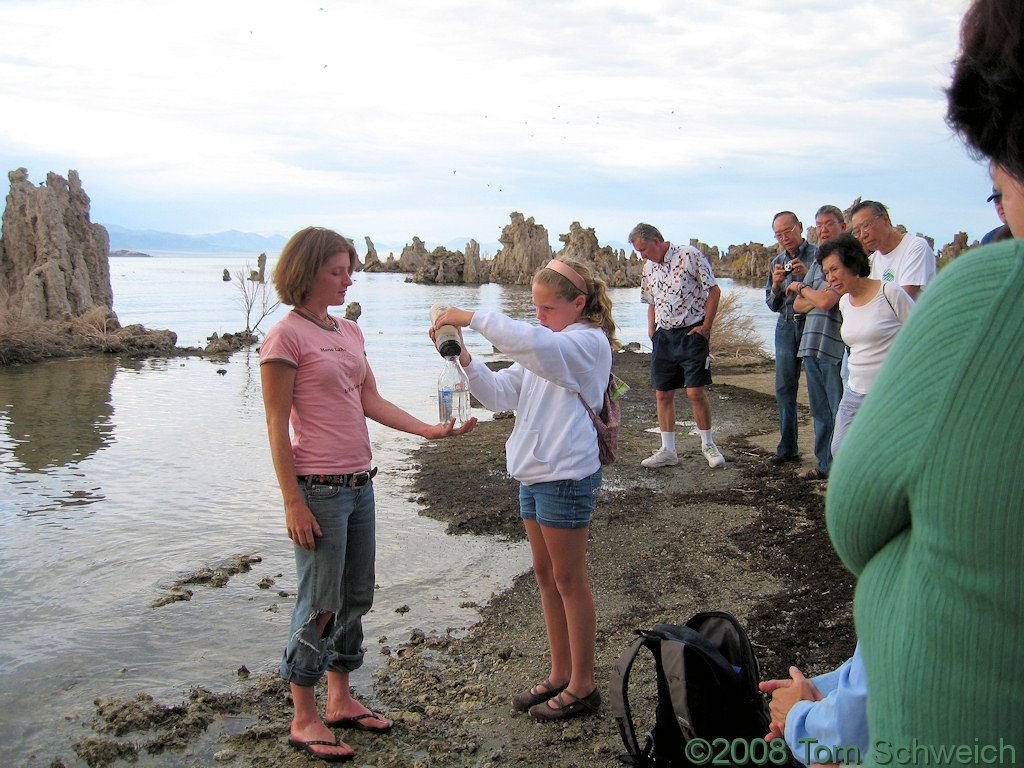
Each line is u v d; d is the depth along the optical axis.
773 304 7.21
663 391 7.43
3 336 16.20
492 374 3.45
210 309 31.75
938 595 1.13
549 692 3.54
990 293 1.09
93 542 5.58
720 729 2.48
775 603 4.36
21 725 3.35
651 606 4.48
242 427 9.78
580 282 3.41
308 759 3.14
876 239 5.71
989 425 1.07
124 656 3.97
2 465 7.76
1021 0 1.10
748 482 6.87
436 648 4.12
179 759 3.15
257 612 4.49
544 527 3.34
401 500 6.62
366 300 39.25
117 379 13.90
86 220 22.05
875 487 1.20
